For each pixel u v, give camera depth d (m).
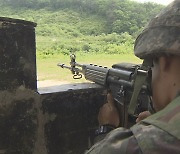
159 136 0.62
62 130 2.32
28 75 2.12
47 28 30.97
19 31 2.04
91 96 2.42
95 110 2.45
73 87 2.42
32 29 2.10
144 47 0.77
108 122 1.88
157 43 0.73
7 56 2.01
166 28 0.73
